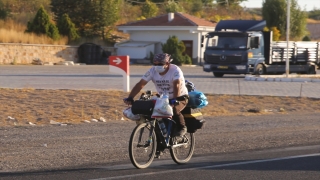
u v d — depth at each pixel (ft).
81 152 105.09
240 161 98.12
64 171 87.35
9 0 609.83
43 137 123.03
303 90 254.27
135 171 87.97
